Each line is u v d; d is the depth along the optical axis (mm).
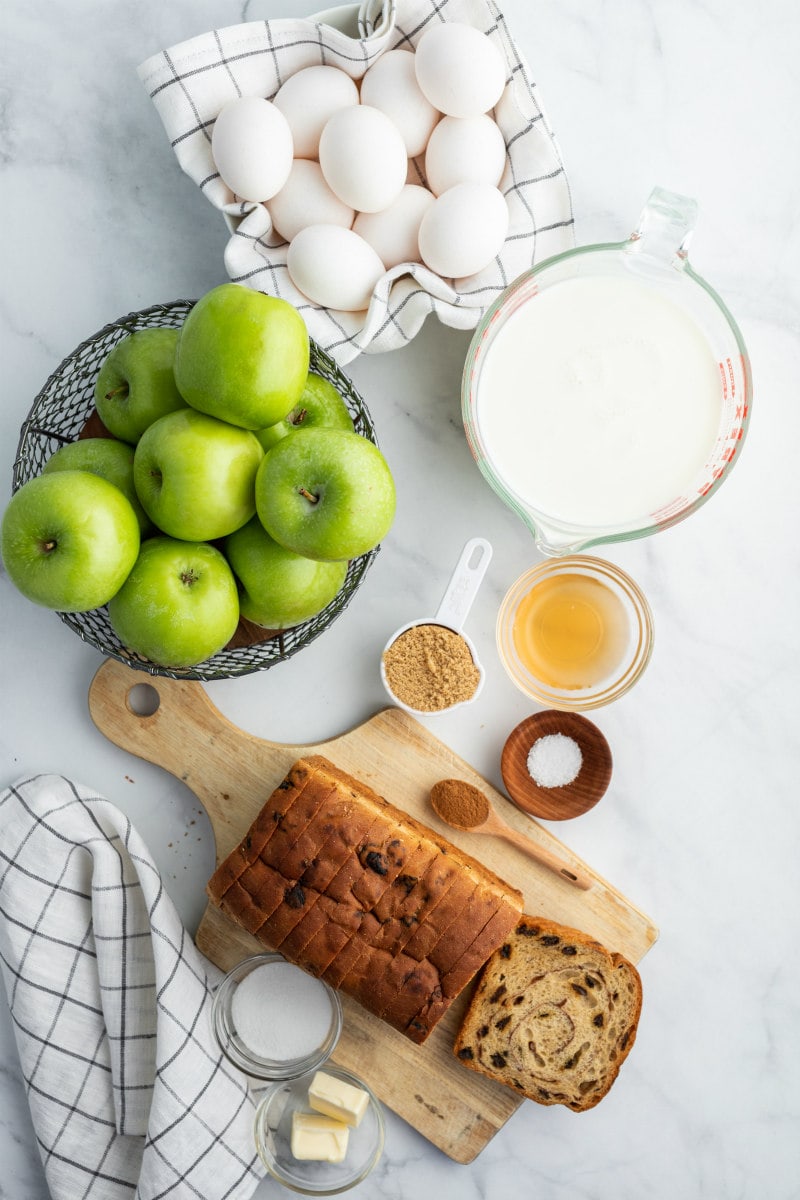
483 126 1266
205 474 1069
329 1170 1397
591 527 1315
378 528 1087
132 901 1421
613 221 1425
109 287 1434
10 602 1473
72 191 1423
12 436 1444
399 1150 1481
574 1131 1491
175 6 1397
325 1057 1398
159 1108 1357
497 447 1296
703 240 1431
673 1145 1490
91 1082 1421
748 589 1466
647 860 1489
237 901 1333
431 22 1293
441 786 1422
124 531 1073
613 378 1276
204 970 1421
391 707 1472
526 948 1407
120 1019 1411
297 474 1059
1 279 1430
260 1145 1376
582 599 1450
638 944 1440
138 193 1423
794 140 1421
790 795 1483
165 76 1249
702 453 1279
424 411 1450
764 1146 1488
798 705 1477
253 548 1160
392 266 1325
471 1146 1440
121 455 1175
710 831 1488
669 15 1404
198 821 1491
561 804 1425
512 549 1463
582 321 1282
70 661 1473
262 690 1477
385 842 1319
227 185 1279
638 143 1417
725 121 1418
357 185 1229
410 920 1318
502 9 1398
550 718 1428
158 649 1125
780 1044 1492
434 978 1317
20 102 1413
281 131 1228
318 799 1321
